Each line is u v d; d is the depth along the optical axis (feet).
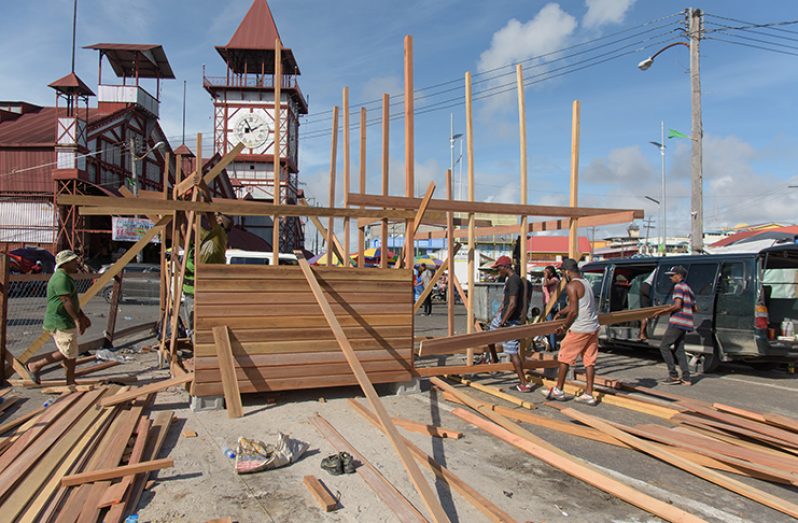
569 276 20.59
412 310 20.65
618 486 12.09
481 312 42.70
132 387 20.89
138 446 13.35
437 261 92.48
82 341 32.22
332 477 12.55
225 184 112.57
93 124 97.91
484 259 97.40
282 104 128.36
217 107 128.06
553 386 21.26
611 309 35.37
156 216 26.30
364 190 21.20
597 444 15.81
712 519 11.16
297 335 18.69
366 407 18.29
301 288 18.80
